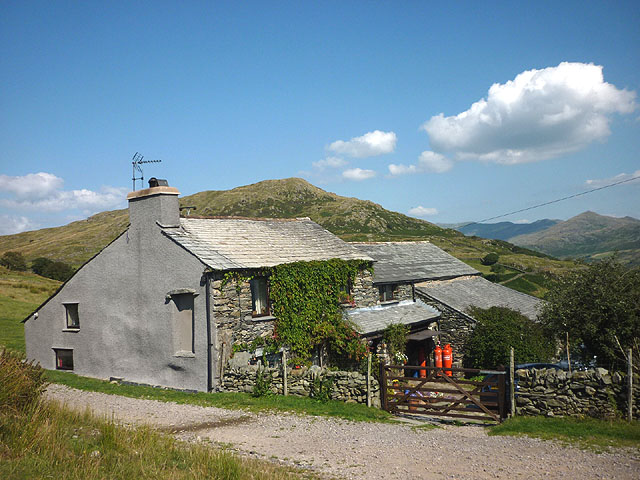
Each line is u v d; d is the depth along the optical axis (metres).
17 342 27.08
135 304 18.81
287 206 193.12
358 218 165.62
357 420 13.05
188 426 12.28
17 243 170.00
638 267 17.39
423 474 8.67
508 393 13.15
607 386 11.73
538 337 21.42
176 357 17.48
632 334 16.02
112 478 6.95
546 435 11.03
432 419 13.96
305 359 19.30
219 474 7.65
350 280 22.52
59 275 79.94
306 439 11.15
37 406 9.56
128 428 10.14
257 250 19.61
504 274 66.81
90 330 20.31
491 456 9.72
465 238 122.19
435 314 25.31
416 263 30.30
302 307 19.45
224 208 188.12
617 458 9.27
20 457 7.18
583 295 17.08
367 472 8.77
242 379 16.19
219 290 16.88
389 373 20.28
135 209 18.97
